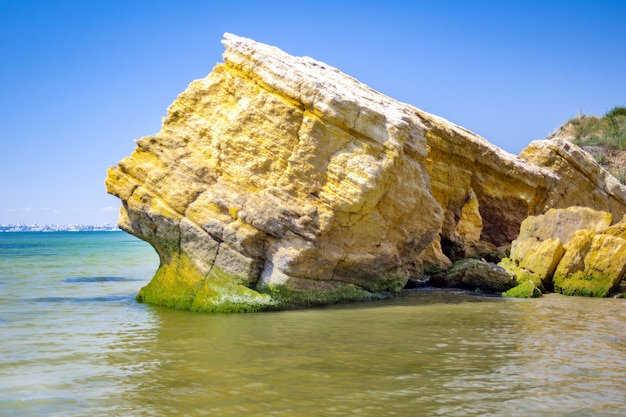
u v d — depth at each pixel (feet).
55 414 24.62
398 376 29.60
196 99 52.11
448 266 69.77
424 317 46.44
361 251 52.95
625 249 60.18
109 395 26.84
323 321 44.32
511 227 77.56
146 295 54.08
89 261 119.34
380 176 48.26
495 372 30.32
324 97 47.98
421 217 56.03
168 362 32.22
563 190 80.89
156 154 51.47
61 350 35.01
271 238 49.24
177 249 51.67
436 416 24.16
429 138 68.28
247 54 50.39
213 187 50.06
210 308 48.52
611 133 140.56
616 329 41.78
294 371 30.45
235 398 26.30
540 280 62.80
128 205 51.62
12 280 76.48
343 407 25.13
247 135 49.73
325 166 49.24
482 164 74.74
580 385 28.17
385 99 61.72
